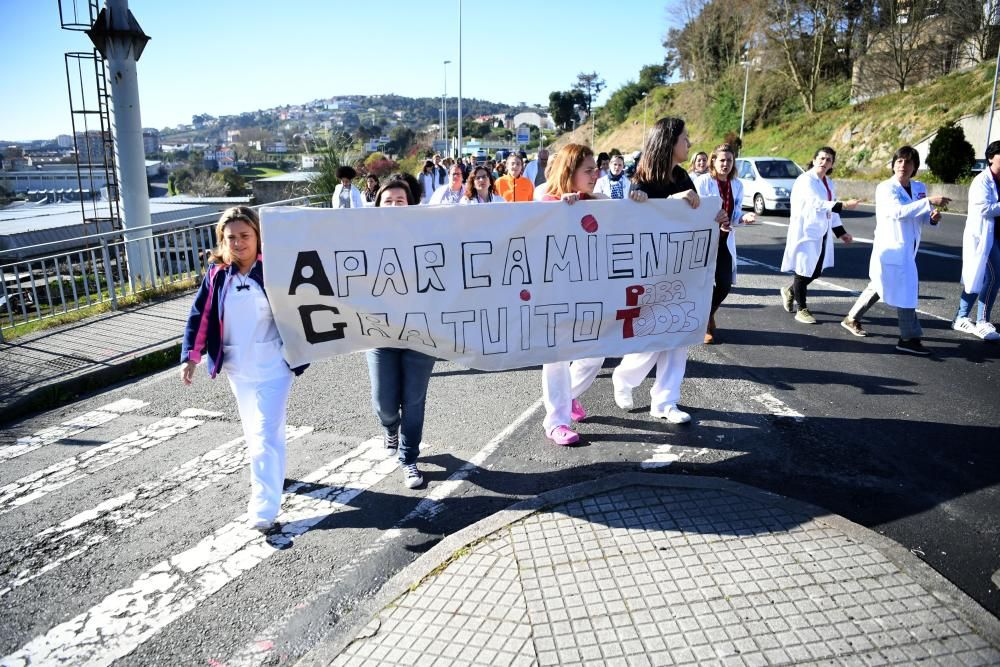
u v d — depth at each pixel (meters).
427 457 4.84
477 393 6.06
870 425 5.04
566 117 112.94
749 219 7.10
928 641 2.76
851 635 2.80
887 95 34.12
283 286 3.99
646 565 3.32
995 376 6.00
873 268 6.85
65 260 13.91
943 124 26.97
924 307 8.43
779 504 3.82
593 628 2.91
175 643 3.11
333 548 3.80
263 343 3.97
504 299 4.46
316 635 3.12
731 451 4.70
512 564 3.39
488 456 4.80
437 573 3.37
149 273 11.55
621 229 4.61
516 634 2.91
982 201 6.77
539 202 4.41
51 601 3.45
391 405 4.47
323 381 6.57
